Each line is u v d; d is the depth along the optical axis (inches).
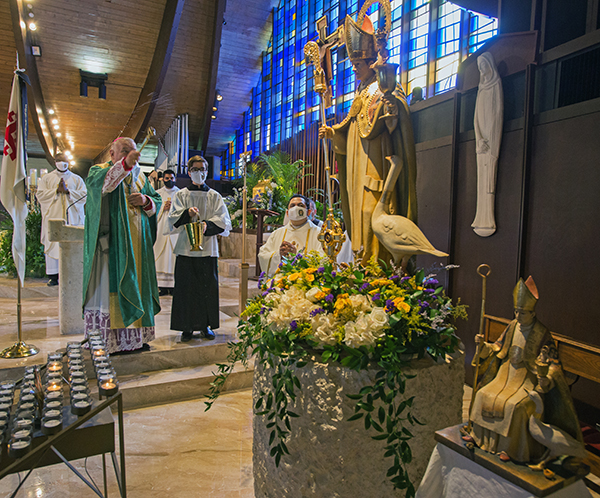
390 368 64.2
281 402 74.3
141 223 150.1
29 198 330.3
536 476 52.5
